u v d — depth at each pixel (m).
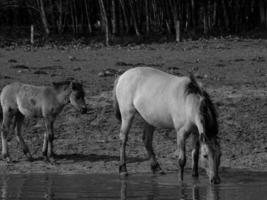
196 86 14.35
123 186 13.98
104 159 17.25
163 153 17.69
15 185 14.10
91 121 19.73
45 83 24.67
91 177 15.20
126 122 15.99
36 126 19.31
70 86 17.16
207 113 13.79
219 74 27.05
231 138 18.73
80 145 18.33
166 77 15.28
